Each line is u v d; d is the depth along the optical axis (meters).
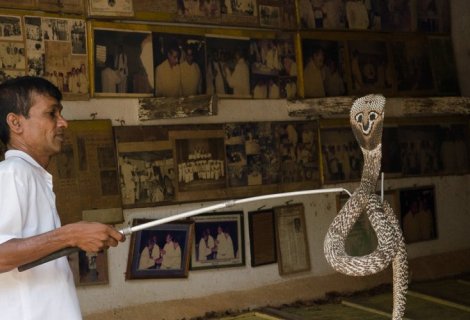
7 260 2.89
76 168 6.94
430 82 9.26
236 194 7.86
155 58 7.41
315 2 8.43
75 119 7.01
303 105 8.27
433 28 9.32
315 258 8.40
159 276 7.41
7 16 6.64
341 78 8.60
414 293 8.04
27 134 3.23
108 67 7.15
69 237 2.95
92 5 7.04
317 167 8.43
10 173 2.99
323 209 8.47
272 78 8.16
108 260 7.16
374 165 3.28
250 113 8.05
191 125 7.61
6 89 3.24
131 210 7.29
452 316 7.05
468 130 9.48
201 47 7.69
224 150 7.80
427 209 9.24
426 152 9.23
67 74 6.94
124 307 7.23
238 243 7.87
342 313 7.50
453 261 9.32
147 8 7.33
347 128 8.64
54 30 6.86
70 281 3.22
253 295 7.91
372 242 8.76
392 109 8.95
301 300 8.13
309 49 8.38
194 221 7.62
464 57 9.48
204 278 7.69
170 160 7.47
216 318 7.45
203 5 7.67
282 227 8.17
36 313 3.05
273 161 8.12
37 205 3.13
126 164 7.23
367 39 8.80
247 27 7.98
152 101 7.31
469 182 9.54
